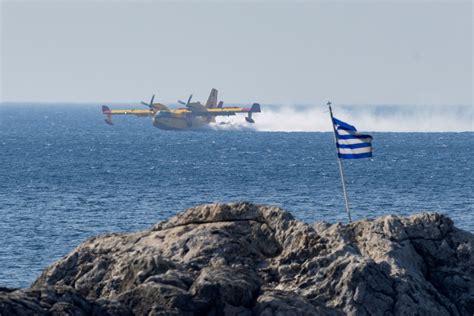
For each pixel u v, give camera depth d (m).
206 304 102.94
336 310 108.94
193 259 117.31
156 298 102.94
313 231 120.69
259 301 104.88
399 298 111.56
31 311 95.38
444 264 122.38
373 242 122.00
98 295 115.62
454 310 116.81
